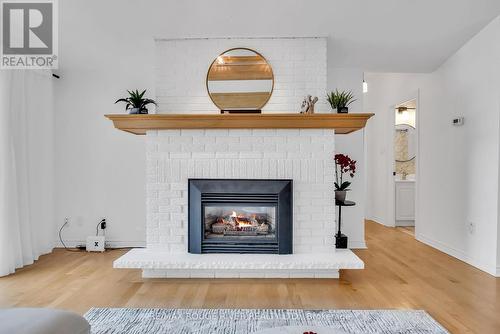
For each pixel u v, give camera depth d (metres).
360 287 3.16
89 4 3.33
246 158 3.54
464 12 3.42
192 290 3.09
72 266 3.76
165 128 3.47
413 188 6.20
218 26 3.55
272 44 3.70
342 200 3.92
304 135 3.53
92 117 4.53
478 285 3.20
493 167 3.53
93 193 4.55
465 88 3.97
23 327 1.32
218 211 3.62
